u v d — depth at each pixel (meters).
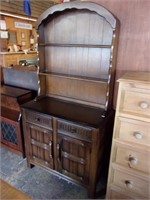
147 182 1.22
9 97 2.00
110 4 1.41
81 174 1.51
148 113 1.08
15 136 1.99
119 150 1.25
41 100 1.80
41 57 1.74
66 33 1.62
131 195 1.32
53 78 1.83
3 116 1.99
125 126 1.17
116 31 1.30
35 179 1.74
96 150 1.34
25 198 0.85
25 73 2.25
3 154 2.13
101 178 1.75
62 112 1.51
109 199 1.45
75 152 1.46
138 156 1.19
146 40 1.36
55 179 1.75
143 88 1.05
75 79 1.60
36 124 1.60
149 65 1.41
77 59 1.65
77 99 1.76
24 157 2.04
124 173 1.29
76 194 1.58
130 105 1.12
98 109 1.60
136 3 1.31
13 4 2.53
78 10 1.48
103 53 1.50
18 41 2.71
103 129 1.41
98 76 1.59
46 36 1.73
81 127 1.34
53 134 1.53
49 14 1.48
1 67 2.48
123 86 1.10
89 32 1.51
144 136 1.13
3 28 2.50
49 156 1.64
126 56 1.47
